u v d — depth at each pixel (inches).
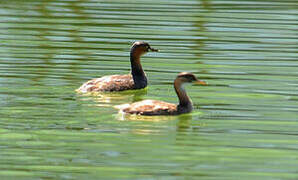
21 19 1224.2
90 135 705.6
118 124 741.3
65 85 882.1
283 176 617.6
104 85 877.8
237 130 732.7
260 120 765.3
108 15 1255.5
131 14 1262.3
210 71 963.3
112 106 807.1
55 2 1359.5
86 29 1169.4
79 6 1327.5
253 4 1348.4
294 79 926.4
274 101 832.9
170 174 618.2
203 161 647.8
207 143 692.7
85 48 1064.8
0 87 856.9
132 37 1122.0
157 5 1334.9
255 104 820.6
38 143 682.2
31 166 633.6
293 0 1384.1
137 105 781.3
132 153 661.3
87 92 857.5
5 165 634.8
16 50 1040.2
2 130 711.1
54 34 1136.8
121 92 888.3
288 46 1082.7
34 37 1116.5
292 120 764.6
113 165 636.1
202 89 883.4
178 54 1043.3
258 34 1143.0
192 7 1317.7
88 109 788.0
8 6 1322.6
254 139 706.8
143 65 994.1
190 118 771.4
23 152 661.3
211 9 1305.4
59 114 762.8
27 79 898.1
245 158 657.6
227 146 685.9
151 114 773.3
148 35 1133.7
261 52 1054.4
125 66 985.5
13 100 805.9
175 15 1254.9
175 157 655.1
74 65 978.1
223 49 1068.5
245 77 935.7
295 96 852.6
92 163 639.1
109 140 693.3
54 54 1029.2
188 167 633.6
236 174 621.0
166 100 853.8
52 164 638.5
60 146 674.2
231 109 802.8
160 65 994.7
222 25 1192.8
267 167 637.3
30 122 735.7
